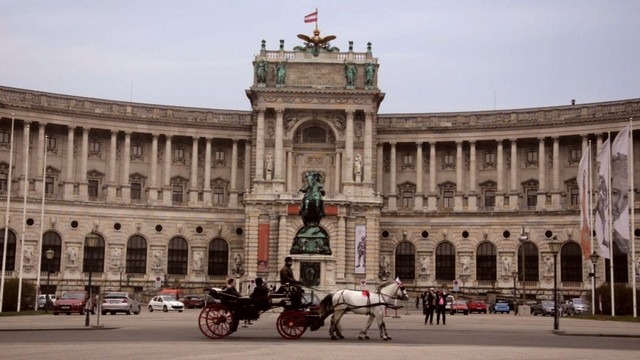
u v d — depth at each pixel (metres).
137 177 124.00
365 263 115.75
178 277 121.88
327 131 123.62
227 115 126.81
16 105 114.38
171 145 125.31
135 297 114.44
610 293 89.62
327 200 115.44
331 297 43.50
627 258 111.00
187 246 123.00
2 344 37.31
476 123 124.25
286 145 120.88
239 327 54.09
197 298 103.94
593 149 118.19
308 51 122.56
